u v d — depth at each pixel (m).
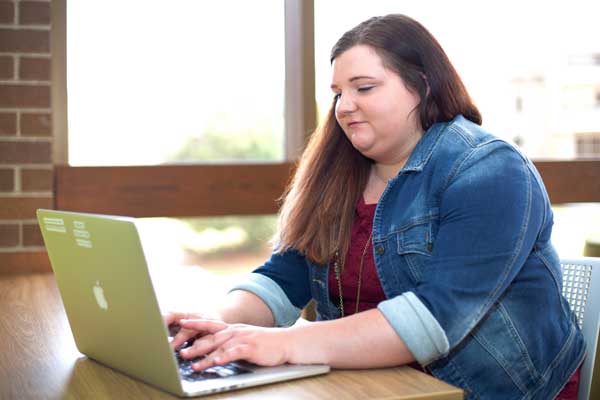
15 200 2.69
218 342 1.20
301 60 3.01
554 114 3.39
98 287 1.13
